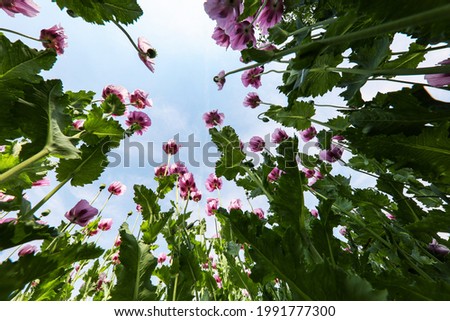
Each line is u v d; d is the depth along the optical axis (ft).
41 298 3.50
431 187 3.41
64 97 3.09
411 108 2.23
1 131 2.77
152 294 3.15
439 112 2.12
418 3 1.31
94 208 4.32
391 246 3.94
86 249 2.56
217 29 4.04
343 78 3.34
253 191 5.64
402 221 4.25
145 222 4.34
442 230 3.16
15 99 2.74
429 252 3.66
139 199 4.51
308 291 2.04
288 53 1.97
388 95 2.31
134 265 3.23
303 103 5.25
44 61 2.82
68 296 6.22
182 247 4.45
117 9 2.86
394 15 1.39
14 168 2.65
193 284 4.10
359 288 1.76
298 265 2.13
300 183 2.87
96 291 7.50
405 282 1.94
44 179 4.99
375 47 2.98
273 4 3.13
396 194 4.49
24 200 2.73
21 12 3.25
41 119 2.89
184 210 6.32
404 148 2.53
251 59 2.07
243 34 3.13
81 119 5.30
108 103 4.78
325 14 3.82
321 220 2.70
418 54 3.87
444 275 2.85
